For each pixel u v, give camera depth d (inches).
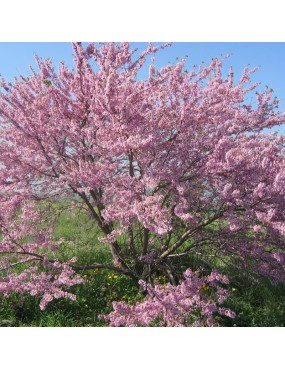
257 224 145.9
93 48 201.2
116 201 154.3
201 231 174.4
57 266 151.7
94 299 172.7
